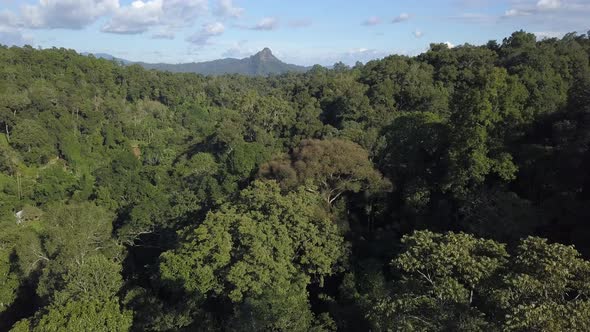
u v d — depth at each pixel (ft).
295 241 77.15
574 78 126.00
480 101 84.69
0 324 96.63
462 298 39.96
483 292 40.81
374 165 102.12
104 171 175.32
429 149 94.48
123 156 182.80
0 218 169.17
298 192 87.71
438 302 41.34
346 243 80.94
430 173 93.91
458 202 84.58
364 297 67.51
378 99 179.22
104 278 80.07
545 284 37.32
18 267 102.22
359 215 103.40
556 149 79.82
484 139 82.02
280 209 79.56
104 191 150.00
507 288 38.91
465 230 76.89
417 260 44.55
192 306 69.21
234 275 67.46
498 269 41.81
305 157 95.96
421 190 89.66
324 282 82.58
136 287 81.10
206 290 70.54
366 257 83.97
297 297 65.77
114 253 103.71
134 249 120.78
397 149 99.96
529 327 34.24
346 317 67.10
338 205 97.14
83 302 70.38
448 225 83.30
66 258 87.66
